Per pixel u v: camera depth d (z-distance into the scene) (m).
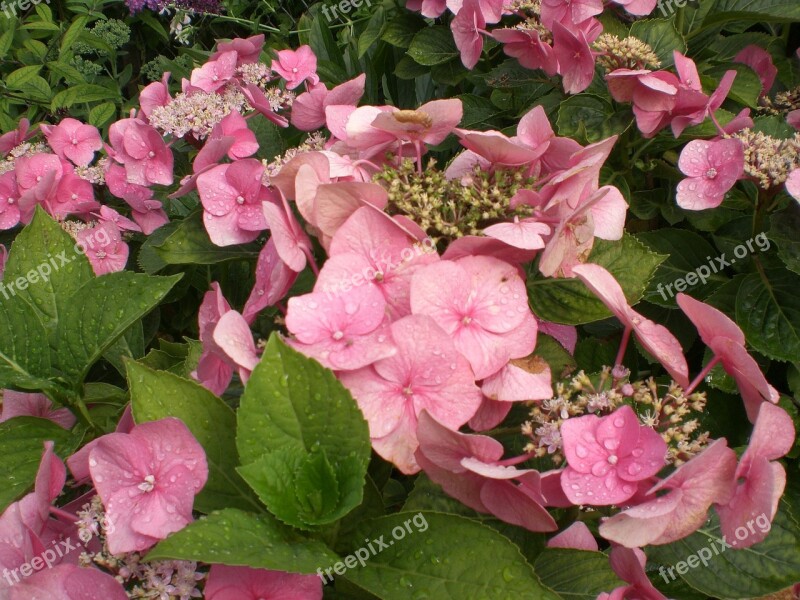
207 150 0.66
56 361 0.61
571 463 0.49
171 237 0.64
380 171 0.57
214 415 0.52
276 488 0.49
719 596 0.55
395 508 0.62
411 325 0.50
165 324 0.85
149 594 0.51
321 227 0.53
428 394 0.51
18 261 0.63
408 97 1.05
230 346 0.50
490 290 0.53
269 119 0.76
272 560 0.47
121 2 1.43
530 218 0.55
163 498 0.50
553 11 0.74
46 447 0.52
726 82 0.70
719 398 0.71
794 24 0.98
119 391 0.67
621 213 0.57
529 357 0.53
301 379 0.49
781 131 0.76
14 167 0.80
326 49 1.02
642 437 0.49
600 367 0.71
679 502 0.49
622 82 0.71
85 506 0.54
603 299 0.52
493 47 0.90
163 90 0.79
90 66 1.22
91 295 0.59
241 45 0.78
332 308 0.51
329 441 0.50
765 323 0.70
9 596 0.49
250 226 0.61
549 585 0.55
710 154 0.68
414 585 0.49
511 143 0.54
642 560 0.50
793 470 0.71
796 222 0.70
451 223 0.55
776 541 0.55
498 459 0.50
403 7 0.96
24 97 1.06
